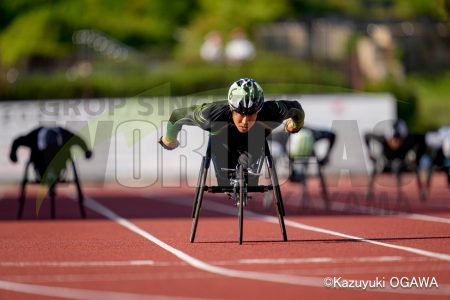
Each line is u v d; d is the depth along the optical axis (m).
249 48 78.06
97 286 17.55
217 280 18.08
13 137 65.62
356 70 82.38
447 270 19.05
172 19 98.56
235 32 79.25
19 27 91.62
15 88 75.12
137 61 82.50
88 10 94.56
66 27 91.44
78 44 89.69
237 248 23.55
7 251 23.81
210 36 81.25
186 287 17.28
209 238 26.58
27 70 87.25
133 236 27.91
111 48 89.06
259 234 27.75
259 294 16.47
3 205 45.28
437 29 85.69
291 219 33.88
